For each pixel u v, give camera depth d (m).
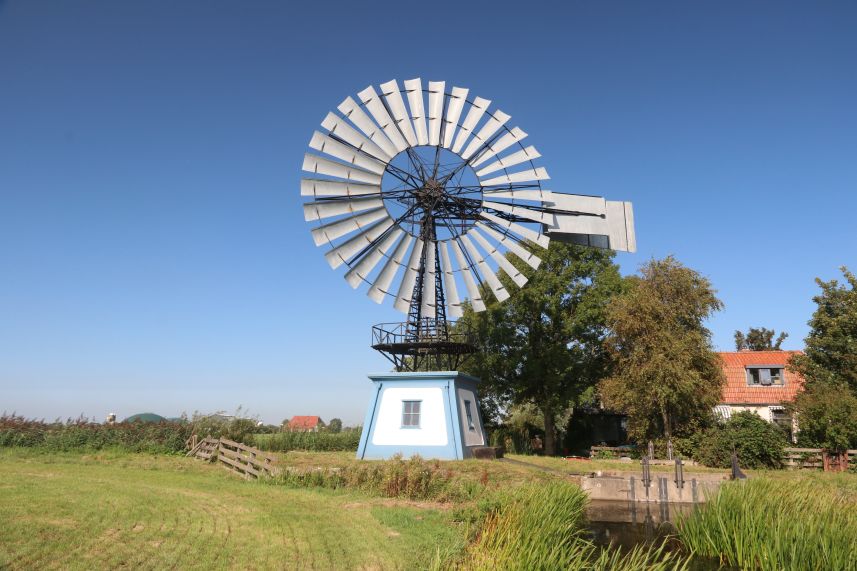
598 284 36.88
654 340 29.64
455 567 8.94
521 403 38.72
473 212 24.97
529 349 36.88
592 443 42.38
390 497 15.33
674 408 30.25
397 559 9.29
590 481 19.78
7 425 25.81
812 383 31.92
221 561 8.77
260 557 9.09
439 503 14.68
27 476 15.70
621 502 19.28
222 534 10.34
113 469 19.05
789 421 34.16
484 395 38.66
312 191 23.12
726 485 14.24
